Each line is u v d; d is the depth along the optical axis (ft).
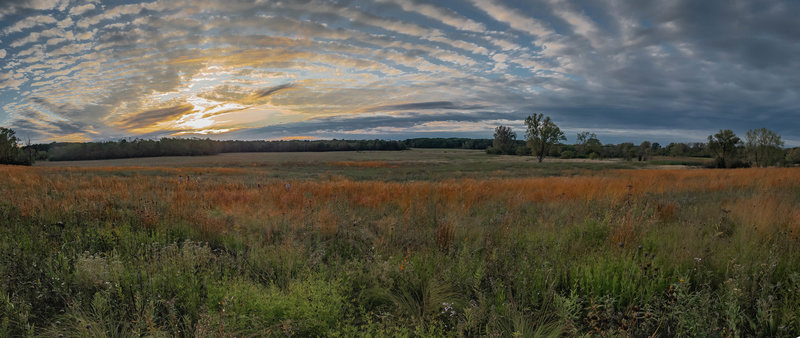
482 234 18.62
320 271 13.11
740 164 200.34
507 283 11.98
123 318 10.00
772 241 16.33
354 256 16.20
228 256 15.34
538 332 9.39
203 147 370.94
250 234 19.44
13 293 10.96
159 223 20.63
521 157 316.81
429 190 36.65
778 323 9.53
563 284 12.64
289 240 16.12
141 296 10.73
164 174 88.48
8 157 221.05
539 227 20.06
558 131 240.73
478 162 227.81
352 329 9.48
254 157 293.84
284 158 275.80
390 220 22.18
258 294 10.69
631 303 10.93
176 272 12.27
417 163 205.77
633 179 58.39
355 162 207.62
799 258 13.52
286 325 9.05
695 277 12.34
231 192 36.04
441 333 9.24
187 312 10.39
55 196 30.58
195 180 52.34
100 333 8.93
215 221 21.24
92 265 12.23
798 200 32.78
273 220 21.86
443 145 581.53
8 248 14.85
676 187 46.65
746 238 16.28
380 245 16.80
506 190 41.01
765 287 10.58
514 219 23.25
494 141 412.57
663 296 11.27
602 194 34.86
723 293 11.26
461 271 13.02
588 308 10.71
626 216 19.35
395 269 13.30
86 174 81.61
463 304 11.25
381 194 34.78
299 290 10.68
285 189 38.50
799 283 10.61
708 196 37.93
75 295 11.27
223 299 10.13
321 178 87.81
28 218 21.50
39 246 15.88
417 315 10.71
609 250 14.60
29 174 59.47
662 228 19.89
